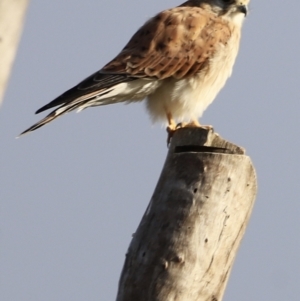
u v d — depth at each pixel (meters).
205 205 9.77
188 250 9.62
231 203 9.84
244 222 9.99
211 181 9.85
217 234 9.75
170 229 9.73
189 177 9.91
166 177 10.05
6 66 7.94
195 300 9.65
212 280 9.70
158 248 9.67
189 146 10.30
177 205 9.82
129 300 9.66
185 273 9.57
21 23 7.96
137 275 9.66
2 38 7.88
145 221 9.91
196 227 9.70
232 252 9.86
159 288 9.55
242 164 9.92
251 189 10.00
